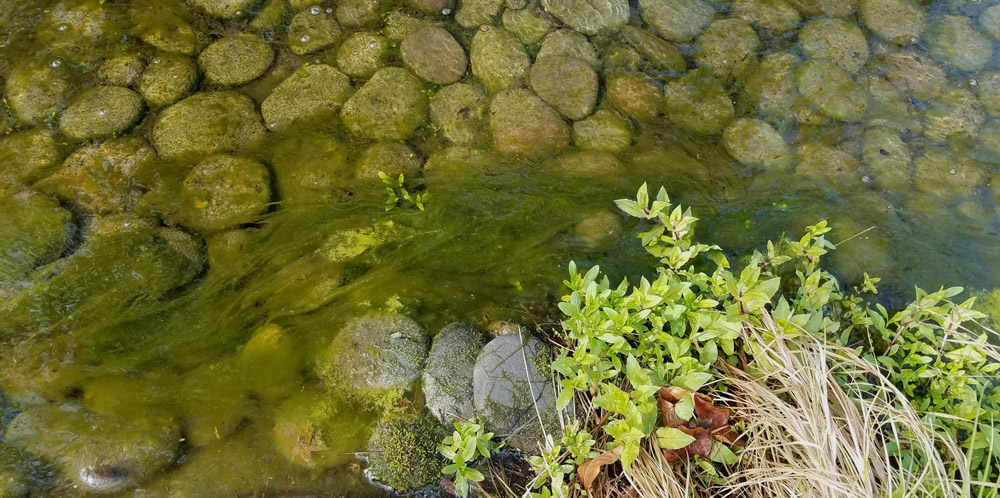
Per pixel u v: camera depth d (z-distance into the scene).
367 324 0.73
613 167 0.85
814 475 0.58
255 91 0.92
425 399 0.69
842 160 0.86
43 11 0.98
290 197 0.83
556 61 0.94
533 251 0.79
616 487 0.63
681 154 0.87
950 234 0.80
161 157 0.85
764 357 0.65
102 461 0.65
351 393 0.69
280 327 0.73
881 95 0.91
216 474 0.66
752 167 0.86
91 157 0.85
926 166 0.85
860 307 0.75
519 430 0.67
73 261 0.76
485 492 0.65
